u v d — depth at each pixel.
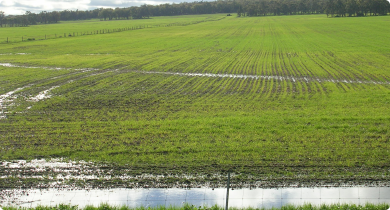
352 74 39.50
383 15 163.00
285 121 22.61
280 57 53.22
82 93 31.67
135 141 19.58
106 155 17.75
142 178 15.53
